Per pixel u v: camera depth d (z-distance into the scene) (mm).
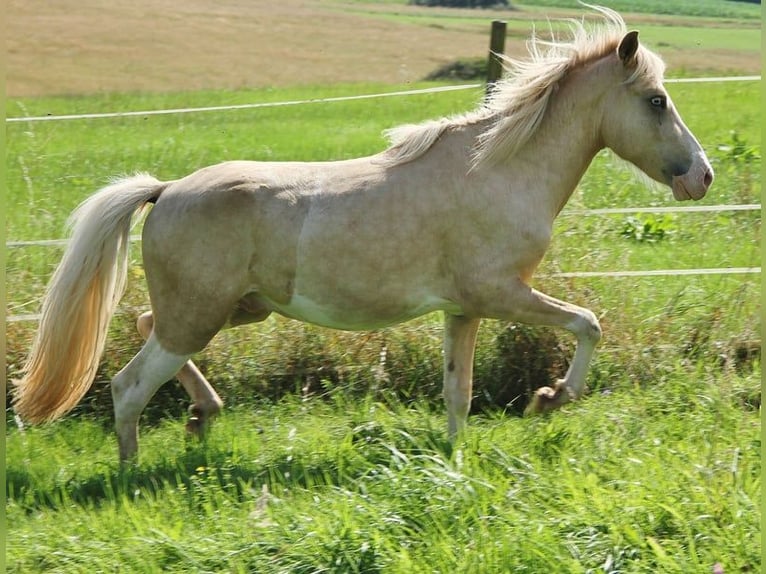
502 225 7789
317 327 9641
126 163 17609
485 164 7840
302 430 8516
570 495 6699
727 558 5938
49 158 17906
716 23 46219
